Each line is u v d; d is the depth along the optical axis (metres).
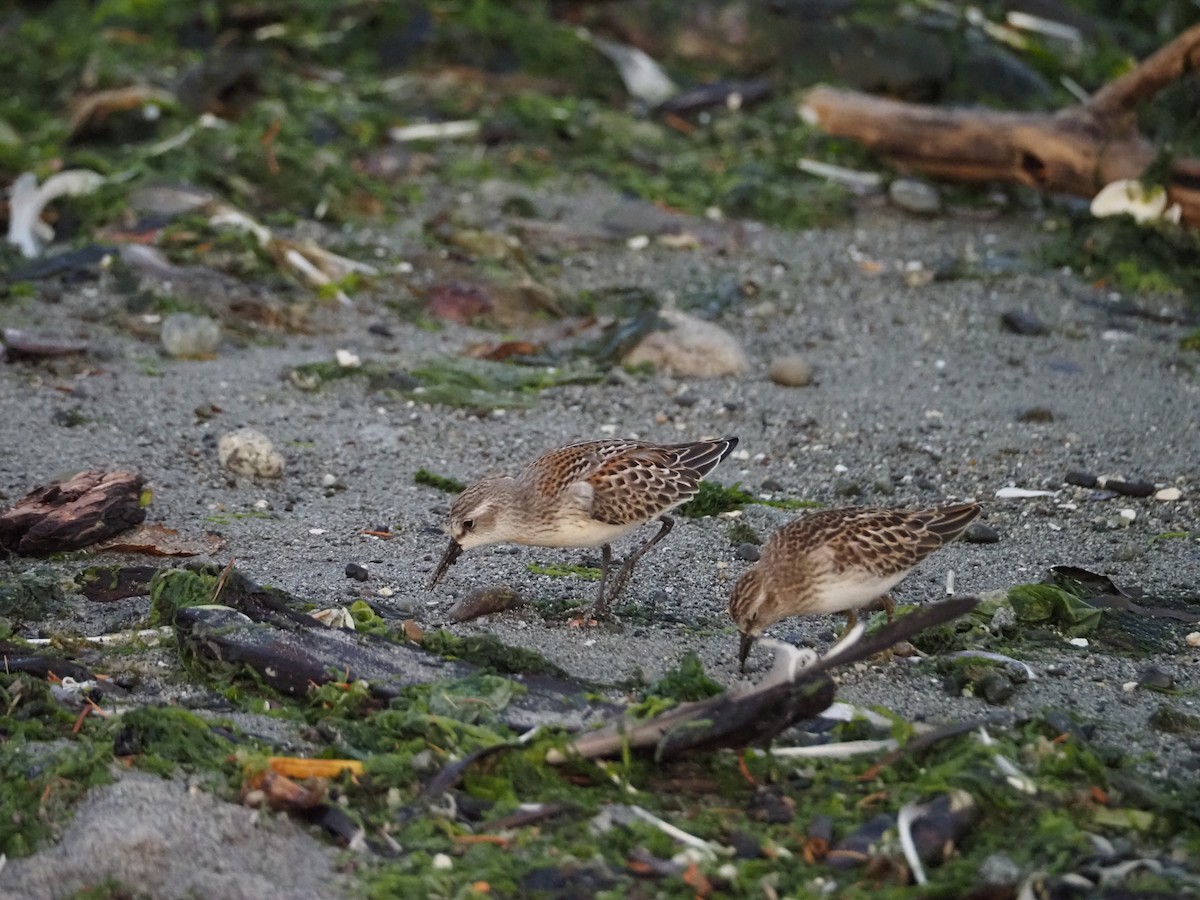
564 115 21.88
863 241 19.28
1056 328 16.77
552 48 23.45
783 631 10.47
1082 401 14.80
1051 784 8.03
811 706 8.36
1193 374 15.52
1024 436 13.94
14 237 17.72
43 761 8.16
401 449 13.63
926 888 7.14
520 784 8.16
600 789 8.14
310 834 7.73
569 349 16.00
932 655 10.05
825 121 21.39
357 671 9.19
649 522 12.35
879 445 13.82
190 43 23.81
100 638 9.89
